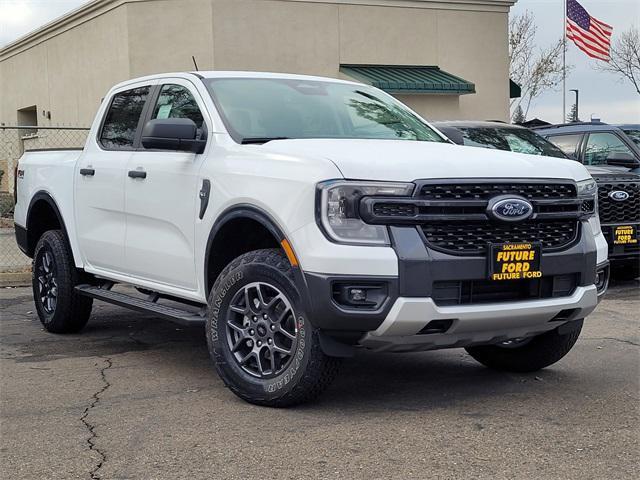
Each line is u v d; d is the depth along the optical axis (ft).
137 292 28.78
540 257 15.11
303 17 63.00
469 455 13.00
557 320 15.99
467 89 66.33
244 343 15.94
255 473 12.32
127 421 15.02
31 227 25.12
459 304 14.52
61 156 23.71
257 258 15.49
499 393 16.83
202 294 17.39
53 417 15.38
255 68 61.36
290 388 15.02
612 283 34.01
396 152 15.53
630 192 30.83
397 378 18.19
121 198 20.01
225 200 16.19
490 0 70.69
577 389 17.12
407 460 12.78
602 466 12.51
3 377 18.57
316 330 14.58
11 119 92.27
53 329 23.77
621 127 38.06
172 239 18.26
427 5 68.23
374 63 66.33
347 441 13.69
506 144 32.12
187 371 19.03
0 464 12.93
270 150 15.96
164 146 17.51
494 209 14.60
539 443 13.57
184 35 60.29
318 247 14.17
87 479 12.25
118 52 63.00
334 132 18.33
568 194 15.78
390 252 14.01
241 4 60.44
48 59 79.05
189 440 13.87
